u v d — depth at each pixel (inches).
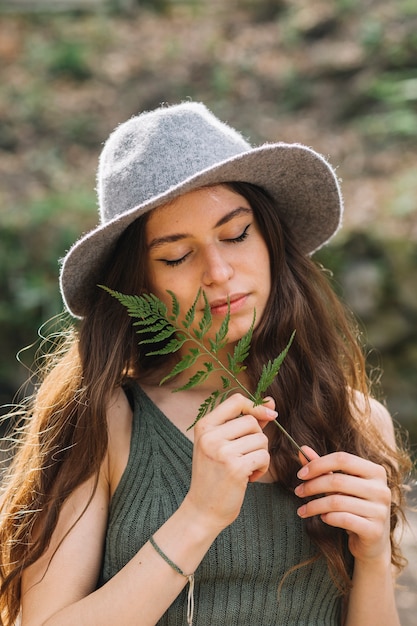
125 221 64.5
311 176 71.7
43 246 226.8
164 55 313.0
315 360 73.5
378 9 310.5
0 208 239.5
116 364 70.0
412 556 143.9
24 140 279.7
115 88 300.8
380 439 75.7
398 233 213.9
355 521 63.1
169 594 60.8
